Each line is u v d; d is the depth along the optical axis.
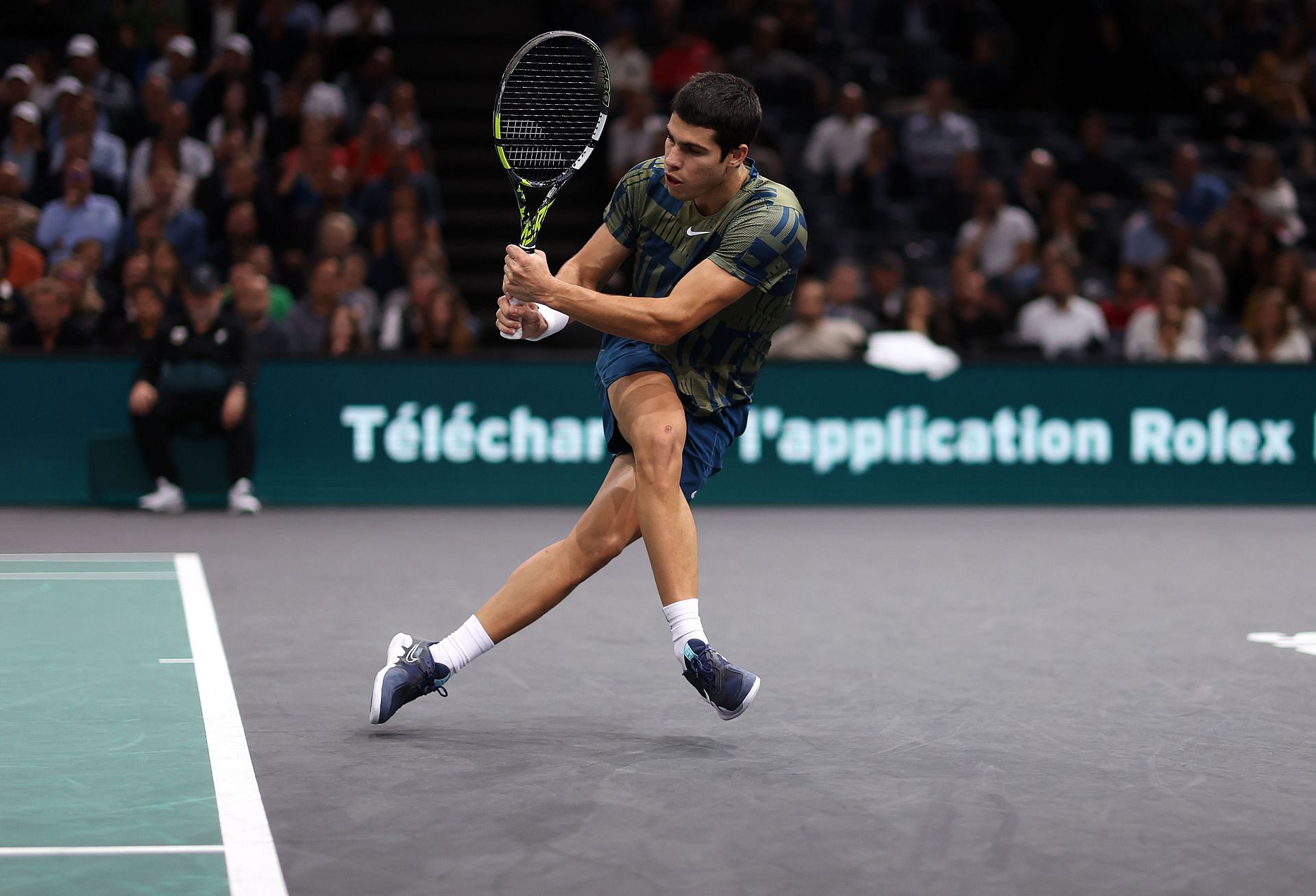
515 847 5.73
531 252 7.47
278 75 24.62
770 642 10.31
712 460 7.68
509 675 9.01
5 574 13.02
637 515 7.43
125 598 11.80
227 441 17.88
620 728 7.70
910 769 6.95
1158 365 19.80
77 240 20.73
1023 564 14.56
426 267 19.50
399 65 27.53
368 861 5.55
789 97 25.97
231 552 14.66
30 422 18.33
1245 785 6.72
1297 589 13.08
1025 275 22.14
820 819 6.14
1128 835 5.97
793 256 7.29
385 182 22.09
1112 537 16.73
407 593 12.30
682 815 6.17
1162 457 19.84
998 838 5.92
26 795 6.38
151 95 22.84
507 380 18.91
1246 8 29.38
